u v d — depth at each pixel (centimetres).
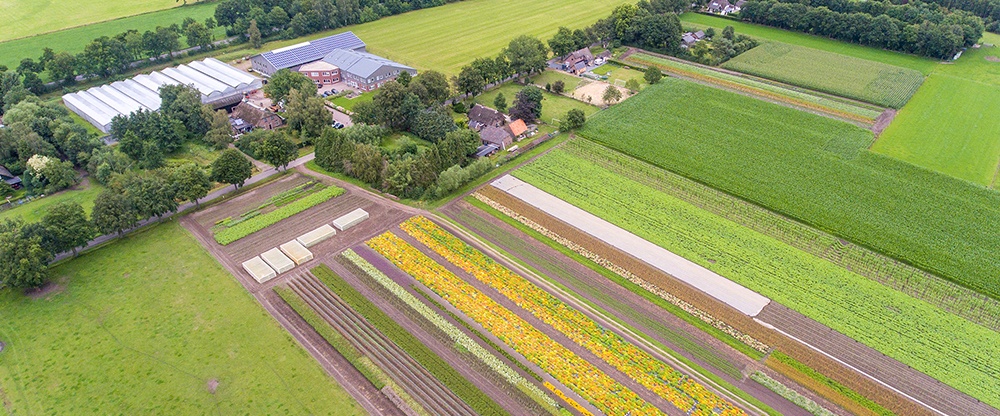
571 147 12850
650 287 8988
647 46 18875
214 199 11200
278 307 8612
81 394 7262
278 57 16988
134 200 10000
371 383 7419
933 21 18588
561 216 10631
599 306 8638
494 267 9381
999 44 18688
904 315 8406
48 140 12594
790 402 7188
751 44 18662
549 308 8581
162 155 12388
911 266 9369
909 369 7600
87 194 11500
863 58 17862
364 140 12569
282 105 14788
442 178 11031
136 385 7375
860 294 8794
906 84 15788
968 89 15562
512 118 13850
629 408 7081
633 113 14325
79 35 19838
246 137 12756
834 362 7712
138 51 17438
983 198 10894
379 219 10588
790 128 13500
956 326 8219
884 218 10406
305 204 10994
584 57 17662
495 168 12106
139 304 8638
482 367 7625
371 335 8100
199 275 9225
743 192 11162
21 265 8538
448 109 13962
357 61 16350
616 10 19712
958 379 7456
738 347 7938
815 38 19675
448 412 7050
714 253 9681
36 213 10838
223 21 19888
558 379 7462
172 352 7831
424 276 9194
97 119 13850
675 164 12100
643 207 10862
